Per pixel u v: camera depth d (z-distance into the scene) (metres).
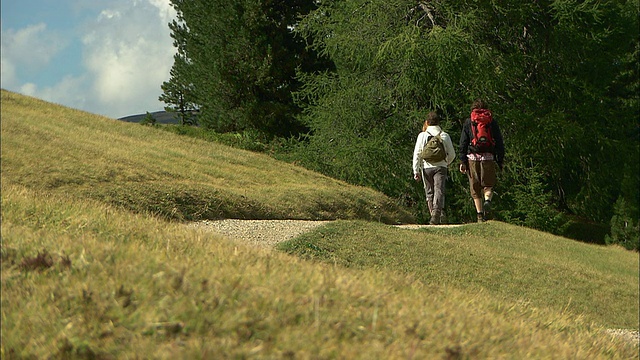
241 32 37.66
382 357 2.92
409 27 29.45
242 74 38.22
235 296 3.40
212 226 15.06
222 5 38.84
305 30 34.62
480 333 3.79
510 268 14.20
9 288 3.44
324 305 3.49
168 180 20.09
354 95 32.12
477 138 14.02
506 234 19.80
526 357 3.60
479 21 31.16
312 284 3.95
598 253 20.88
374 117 32.38
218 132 40.59
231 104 39.44
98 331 2.97
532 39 33.59
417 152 14.60
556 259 17.56
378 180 31.25
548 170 35.03
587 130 34.66
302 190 22.78
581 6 32.75
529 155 32.81
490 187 14.16
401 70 30.30
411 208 31.48
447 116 30.42
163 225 7.51
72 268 3.74
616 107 38.09
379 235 14.09
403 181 31.14
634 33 38.16
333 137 32.78
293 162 33.41
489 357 3.34
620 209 31.61
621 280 16.52
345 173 31.73
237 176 23.97
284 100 38.84
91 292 3.32
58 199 8.56
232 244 6.36
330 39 33.06
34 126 25.56
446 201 32.56
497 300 6.51
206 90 40.00
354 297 3.83
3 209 7.03
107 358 2.78
